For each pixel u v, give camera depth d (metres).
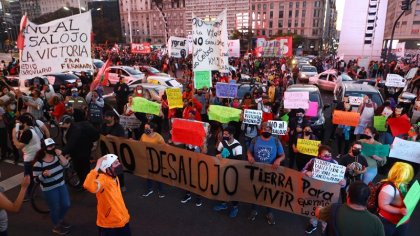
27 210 5.53
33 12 131.62
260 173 5.00
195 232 4.85
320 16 113.62
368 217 2.59
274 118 7.80
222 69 8.52
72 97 8.39
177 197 5.98
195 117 7.66
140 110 7.44
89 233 4.84
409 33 86.81
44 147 4.37
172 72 27.72
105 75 10.27
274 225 5.05
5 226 3.59
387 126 7.16
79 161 5.98
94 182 3.58
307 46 116.38
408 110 10.15
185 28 141.88
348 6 28.20
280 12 118.38
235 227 4.99
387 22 103.69
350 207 2.67
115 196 3.77
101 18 113.06
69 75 16.05
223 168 5.19
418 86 14.62
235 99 9.11
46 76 15.51
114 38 111.88
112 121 6.30
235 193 5.23
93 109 8.16
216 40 8.23
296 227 5.00
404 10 20.30
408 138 5.79
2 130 7.42
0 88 9.20
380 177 6.46
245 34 91.31
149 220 5.18
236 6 127.50
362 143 5.09
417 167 5.71
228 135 5.12
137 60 35.41
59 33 6.86
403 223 3.51
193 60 7.89
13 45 67.94
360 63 26.27
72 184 6.25
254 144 5.04
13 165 7.39
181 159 5.57
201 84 8.23
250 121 6.43
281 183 4.90
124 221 3.83
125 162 6.17
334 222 2.71
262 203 5.11
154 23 148.38
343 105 8.12
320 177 4.43
